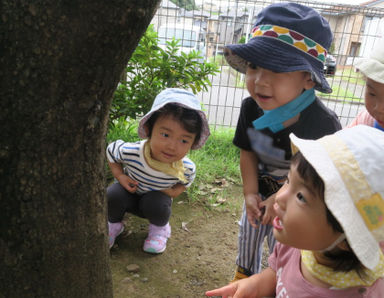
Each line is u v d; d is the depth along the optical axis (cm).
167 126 197
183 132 198
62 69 80
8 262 101
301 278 104
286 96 153
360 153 84
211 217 285
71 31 76
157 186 228
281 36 150
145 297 192
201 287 205
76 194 104
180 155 207
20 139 86
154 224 234
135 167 221
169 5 437
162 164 217
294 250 117
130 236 250
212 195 319
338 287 95
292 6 159
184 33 479
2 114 83
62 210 102
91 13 75
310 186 87
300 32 149
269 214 168
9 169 90
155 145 204
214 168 362
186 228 266
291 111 158
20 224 97
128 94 340
